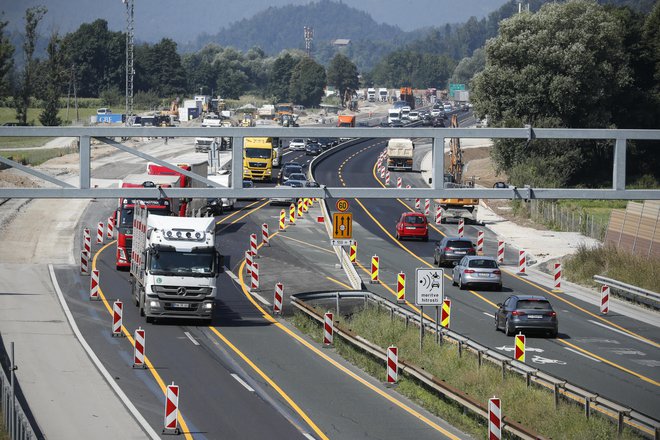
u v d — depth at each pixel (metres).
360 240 133.38
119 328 69.69
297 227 144.25
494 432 41.91
